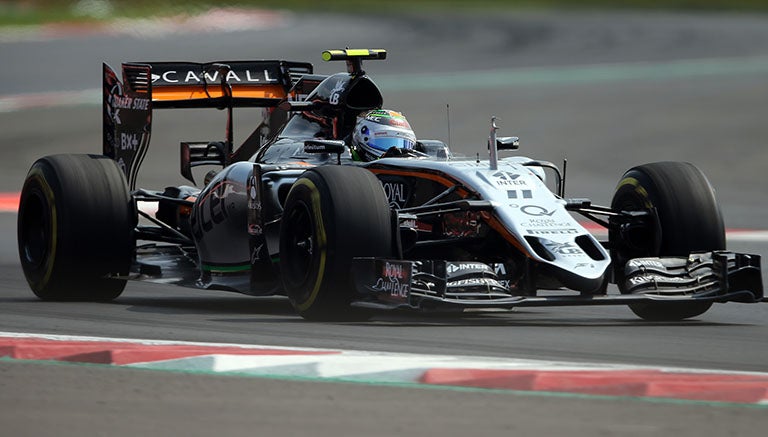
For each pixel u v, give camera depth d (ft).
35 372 60.18
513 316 92.07
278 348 68.13
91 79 412.16
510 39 572.51
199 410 51.93
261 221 90.94
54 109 332.80
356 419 50.49
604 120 317.22
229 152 116.47
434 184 88.63
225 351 66.18
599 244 83.20
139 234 105.50
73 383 57.52
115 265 98.37
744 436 48.26
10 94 374.63
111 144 109.19
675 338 77.66
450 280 79.15
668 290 82.74
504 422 50.24
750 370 65.05
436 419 50.67
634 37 575.79
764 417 51.65
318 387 57.06
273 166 93.09
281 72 117.80
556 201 86.28
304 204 83.61
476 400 54.49
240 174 96.68
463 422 50.16
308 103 99.40
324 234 81.15
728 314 94.22
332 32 609.42
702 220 88.07
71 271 96.99
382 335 76.07
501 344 72.95
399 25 652.07
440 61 483.10
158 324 81.51
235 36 585.22
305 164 95.50
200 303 101.76
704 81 404.16
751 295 83.51
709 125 306.35
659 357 69.00
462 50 526.57
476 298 78.79
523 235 81.61
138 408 52.24
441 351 69.26
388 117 96.58
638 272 84.17
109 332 76.13
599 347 72.59
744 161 253.65
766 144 275.59
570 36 583.58
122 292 107.45
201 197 100.68
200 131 293.43
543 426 49.57
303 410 52.13
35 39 569.23
